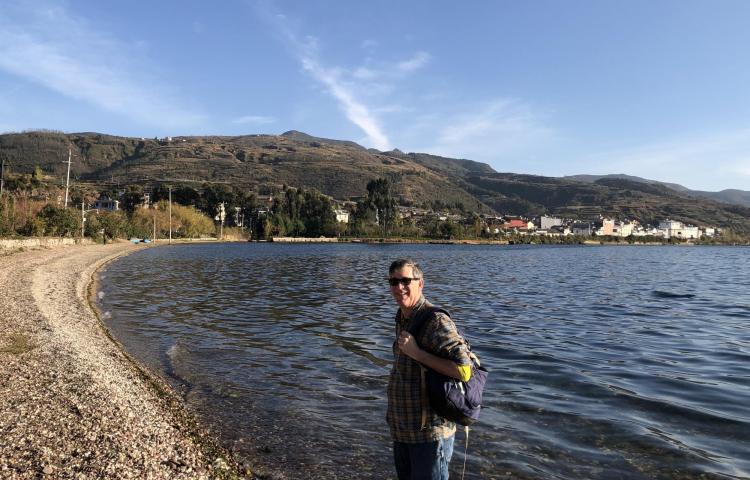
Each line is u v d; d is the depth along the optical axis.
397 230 193.12
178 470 7.61
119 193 194.88
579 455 8.58
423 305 4.75
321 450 8.81
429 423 4.66
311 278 43.56
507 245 185.50
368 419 10.24
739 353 16.45
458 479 7.75
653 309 27.34
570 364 14.75
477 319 23.17
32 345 14.53
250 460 8.38
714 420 10.18
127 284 35.31
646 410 10.79
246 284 37.38
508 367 14.37
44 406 9.68
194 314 23.23
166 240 126.62
